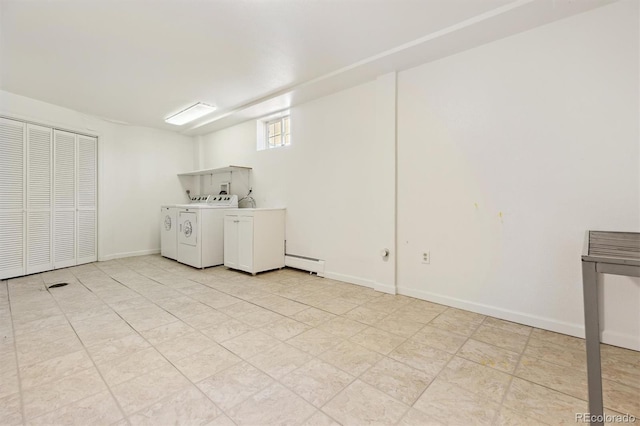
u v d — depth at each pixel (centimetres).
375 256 302
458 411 129
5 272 343
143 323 220
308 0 186
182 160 552
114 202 466
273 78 305
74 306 256
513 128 221
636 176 180
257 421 122
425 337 198
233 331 207
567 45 200
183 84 319
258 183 436
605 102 188
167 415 125
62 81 309
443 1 188
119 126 471
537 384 147
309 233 368
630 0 180
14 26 213
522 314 219
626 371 157
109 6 191
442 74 255
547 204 209
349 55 257
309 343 190
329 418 124
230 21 209
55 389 142
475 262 241
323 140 348
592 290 105
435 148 260
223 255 423
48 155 383
